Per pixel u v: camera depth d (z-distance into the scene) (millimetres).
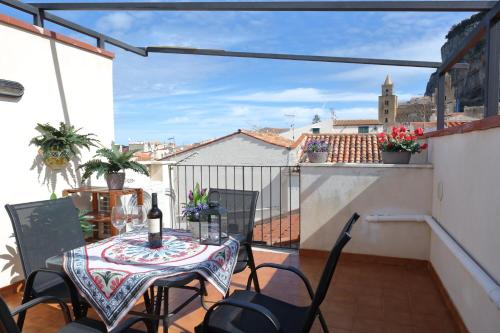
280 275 3480
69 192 3570
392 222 3723
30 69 3236
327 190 3943
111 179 3617
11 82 3002
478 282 1893
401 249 3719
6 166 3020
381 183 3754
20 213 2160
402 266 3711
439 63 4016
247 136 13070
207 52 4453
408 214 3672
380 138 3986
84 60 3844
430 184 3582
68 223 2422
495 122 1744
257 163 12883
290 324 1761
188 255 1821
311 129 24984
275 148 12695
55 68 3498
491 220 1903
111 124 4254
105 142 4160
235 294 2066
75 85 3740
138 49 4461
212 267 1717
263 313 1471
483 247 2027
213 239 2043
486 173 1990
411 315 2660
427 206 3611
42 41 3355
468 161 2342
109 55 4156
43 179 3361
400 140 3766
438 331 2436
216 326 1680
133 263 1702
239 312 1832
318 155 4000
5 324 1086
